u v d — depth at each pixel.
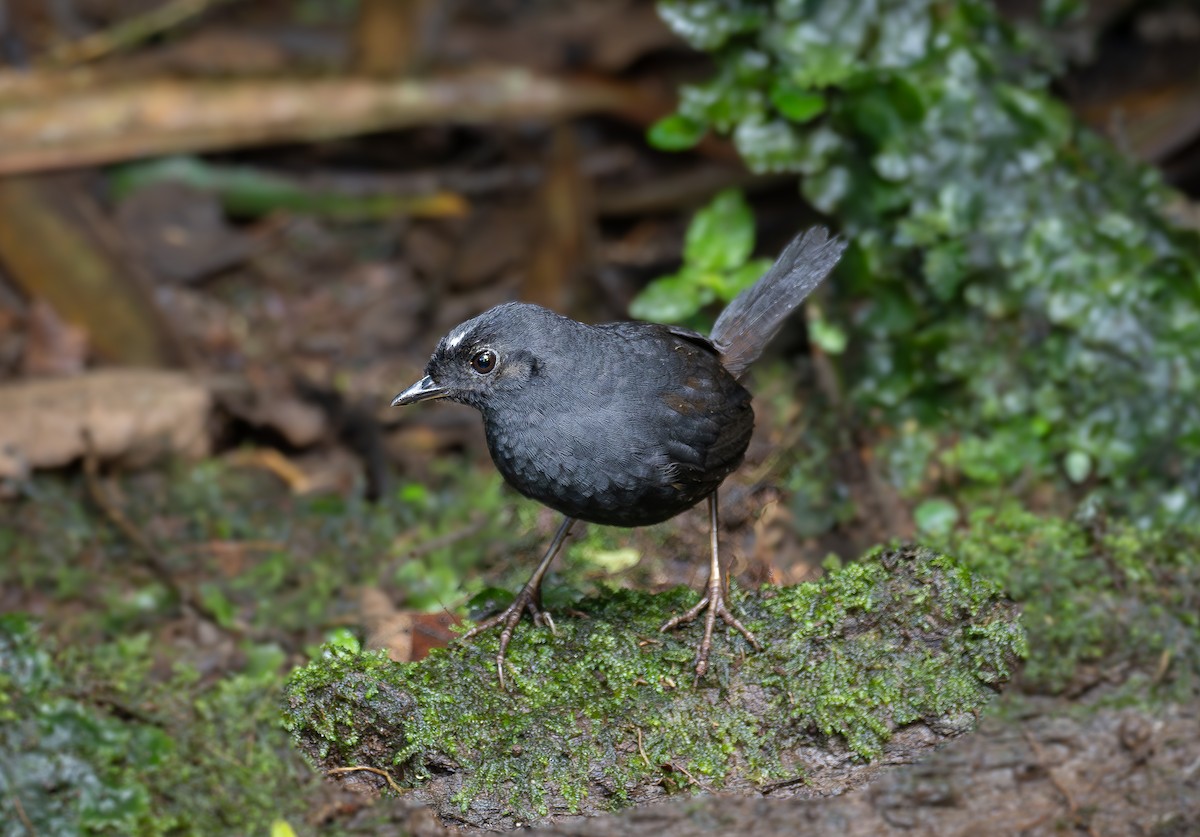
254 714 8.94
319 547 10.84
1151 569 9.51
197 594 10.15
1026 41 11.27
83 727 8.59
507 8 16.88
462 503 11.38
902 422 10.73
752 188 14.60
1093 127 14.07
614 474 7.56
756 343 8.62
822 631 7.67
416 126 15.36
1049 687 9.00
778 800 8.34
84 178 14.55
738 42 10.83
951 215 10.37
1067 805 8.52
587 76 14.68
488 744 7.39
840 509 10.42
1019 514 9.81
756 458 10.68
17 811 8.22
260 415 12.34
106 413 11.55
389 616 9.67
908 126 10.52
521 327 7.53
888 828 8.34
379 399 12.89
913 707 7.61
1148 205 11.17
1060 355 10.44
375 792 7.61
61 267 13.09
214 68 14.98
